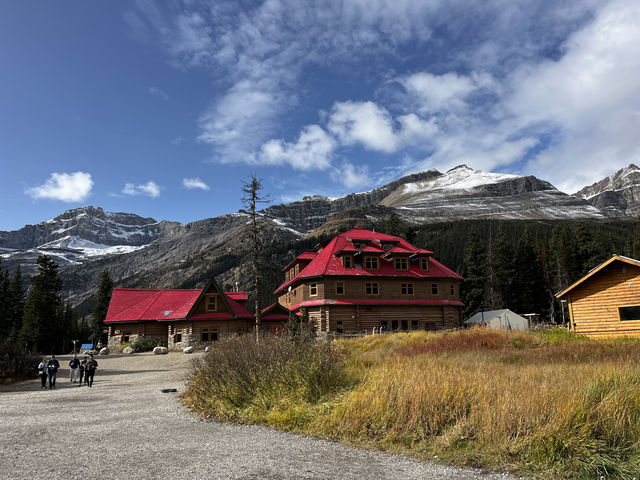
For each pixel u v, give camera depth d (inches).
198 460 290.5
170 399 617.0
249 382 483.8
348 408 375.2
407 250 1927.9
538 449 277.4
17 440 366.0
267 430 385.4
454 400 357.7
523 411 309.7
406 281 1856.5
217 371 525.7
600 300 1034.1
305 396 439.8
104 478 253.6
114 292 2128.4
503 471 261.0
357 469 267.6
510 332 1109.1
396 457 293.1
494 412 318.7
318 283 1782.7
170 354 1680.6
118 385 888.9
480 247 2901.1
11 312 3024.1
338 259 1857.8
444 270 1968.5
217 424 420.5
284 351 509.7
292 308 1988.2
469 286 2866.6
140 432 389.1
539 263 3065.9
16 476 260.5
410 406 356.2
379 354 881.5
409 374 444.5
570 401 306.3
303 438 351.9
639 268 969.5
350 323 1745.8
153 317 1972.2
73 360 1072.2
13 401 684.1
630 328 970.7
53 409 563.8
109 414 500.7
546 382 379.6
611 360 626.8
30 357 1160.8
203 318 1829.5
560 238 3129.9
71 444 345.4
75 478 254.7
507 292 2925.7
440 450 301.0
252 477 252.2
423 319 1838.1
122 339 1985.7
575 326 1074.7
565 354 751.1
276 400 441.7
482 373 459.5
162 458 297.0
